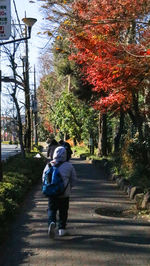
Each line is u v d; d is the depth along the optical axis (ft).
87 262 18.13
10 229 24.07
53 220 21.65
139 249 20.08
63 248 20.17
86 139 122.83
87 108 108.58
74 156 128.36
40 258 18.70
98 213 29.22
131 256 19.02
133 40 35.24
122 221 26.48
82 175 58.95
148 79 35.53
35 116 130.00
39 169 58.13
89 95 73.51
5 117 66.95
